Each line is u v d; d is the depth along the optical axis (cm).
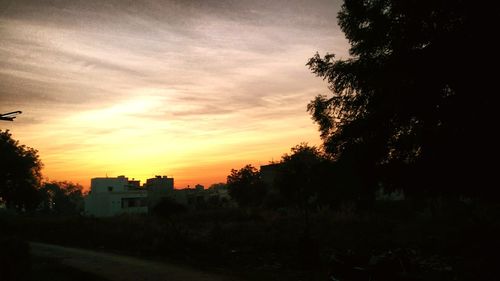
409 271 1033
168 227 3353
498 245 1775
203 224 4812
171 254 2470
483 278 1384
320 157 2150
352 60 1636
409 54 1271
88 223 4800
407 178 1423
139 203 10050
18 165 5969
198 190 13988
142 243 3050
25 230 4609
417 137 1265
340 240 2677
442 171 1245
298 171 2297
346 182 2020
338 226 3381
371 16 1508
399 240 2491
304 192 2273
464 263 1642
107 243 3347
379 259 1034
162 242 2709
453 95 1187
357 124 1608
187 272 1797
